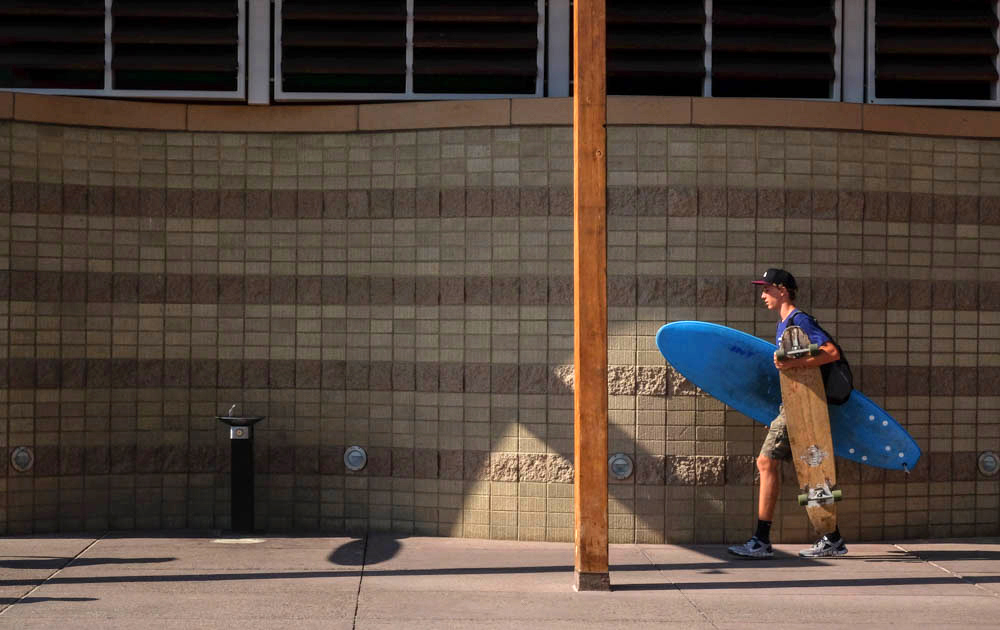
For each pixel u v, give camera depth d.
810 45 9.12
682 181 8.44
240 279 9.01
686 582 7.05
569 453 8.41
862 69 9.20
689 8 9.07
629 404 8.42
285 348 8.98
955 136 8.85
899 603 6.52
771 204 8.50
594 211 6.73
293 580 7.00
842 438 8.23
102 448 8.80
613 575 7.27
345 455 8.87
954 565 7.69
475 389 8.58
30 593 6.56
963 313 8.88
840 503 8.57
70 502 8.71
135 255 8.92
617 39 8.98
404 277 8.78
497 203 8.57
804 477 7.73
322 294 8.95
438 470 8.66
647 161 8.45
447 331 8.66
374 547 8.17
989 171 8.94
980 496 8.88
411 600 6.45
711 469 8.40
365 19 9.05
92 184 8.81
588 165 6.73
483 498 8.54
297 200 8.98
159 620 5.91
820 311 8.55
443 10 9.07
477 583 6.96
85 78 9.16
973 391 8.88
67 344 8.72
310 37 9.04
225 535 8.62
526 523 8.46
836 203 8.59
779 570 7.48
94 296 8.81
